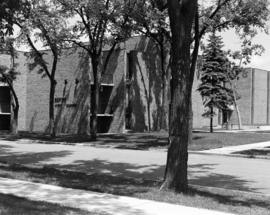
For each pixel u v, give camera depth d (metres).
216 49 43.75
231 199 11.38
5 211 8.48
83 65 40.94
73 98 41.75
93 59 33.44
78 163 20.11
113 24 31.08
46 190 11.85
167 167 12.06
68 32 31.44
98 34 32.56
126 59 41.41
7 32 11.70
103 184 13.06
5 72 40.47
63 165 19.30
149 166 19.20
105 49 42.22
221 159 22.64
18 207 8.96
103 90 41.88
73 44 34.41
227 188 13.88
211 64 43.31
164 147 27.97
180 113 11.93
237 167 19.22
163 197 10.94
